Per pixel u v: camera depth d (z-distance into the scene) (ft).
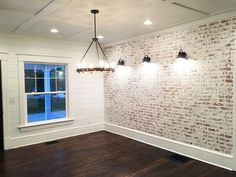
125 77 17.75
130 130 17.48
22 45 15.66
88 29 13.94
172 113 14.15
